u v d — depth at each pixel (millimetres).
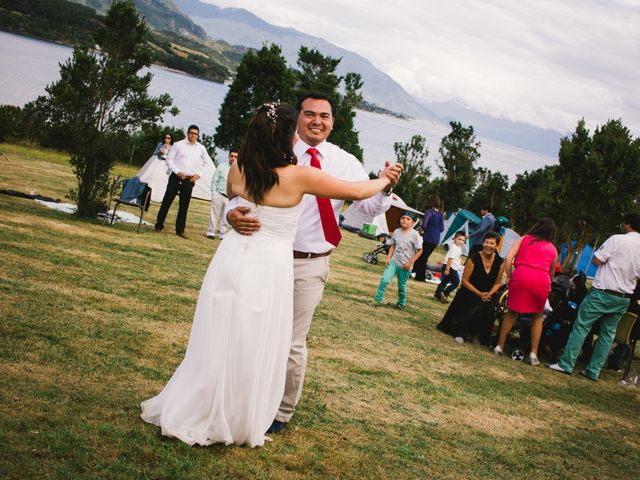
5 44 133625
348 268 15312
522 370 8094
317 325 7895
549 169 37781
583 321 8516
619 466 5055
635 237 8281
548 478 4434
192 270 9578
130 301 6855
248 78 45562
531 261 8555
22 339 4836
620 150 29797
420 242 10609
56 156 27500
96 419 3652
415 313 10766
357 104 47000
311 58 46281
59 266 7734
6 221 10039
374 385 5828
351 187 3766
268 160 3600
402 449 4316
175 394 3611
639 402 7715
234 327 3566
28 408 3602
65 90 22547
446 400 5867
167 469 3201
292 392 4172
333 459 3869
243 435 3680
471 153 40531
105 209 12711
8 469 2883
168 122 82375
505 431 5355
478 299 9180
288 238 3770
